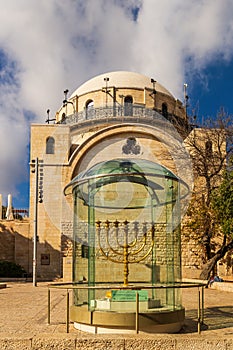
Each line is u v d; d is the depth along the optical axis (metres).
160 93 46.47
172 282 11.02
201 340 8.49
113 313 9.47
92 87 47.12
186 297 18.84
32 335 8.77
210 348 8.45
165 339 8.48
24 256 36.81
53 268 35.75
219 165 28.98
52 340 8.50
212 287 23.75
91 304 10.10
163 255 14.24
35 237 27.69
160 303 10.52
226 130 29.61
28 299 18.14
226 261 32.56
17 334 8.93
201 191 28.92
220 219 26.08
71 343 8.46
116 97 45.72
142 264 19.78
